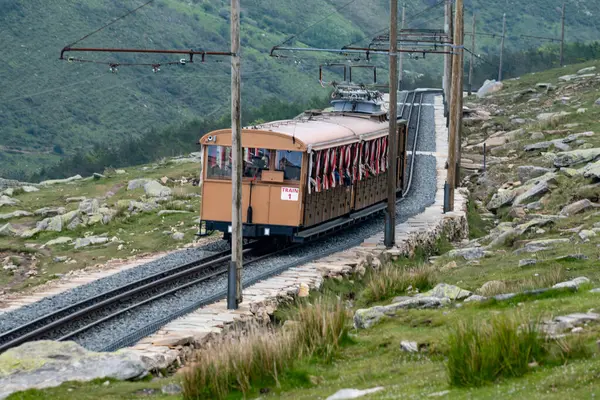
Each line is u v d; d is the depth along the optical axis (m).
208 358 21.80
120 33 190.25
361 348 24.33
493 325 20.50
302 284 36.09
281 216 42.16
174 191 66.81
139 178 73.38
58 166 130.75
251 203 42.41
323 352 23.75
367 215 52.00
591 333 21.20
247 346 22.30
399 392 19.12
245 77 185.00
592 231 40.09
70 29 187.50
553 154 69.00
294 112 135.38
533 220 46.28
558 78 113.38
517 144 77.81
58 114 162.38
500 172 69.88
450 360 19.50
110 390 21.78
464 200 61.94
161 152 122.31
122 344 27.23
